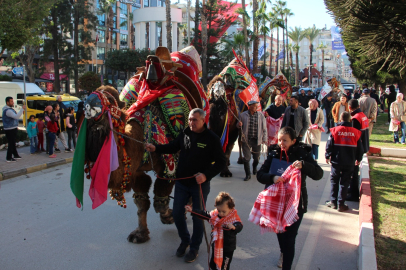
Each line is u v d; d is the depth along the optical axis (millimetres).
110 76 54719
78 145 3963
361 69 22484
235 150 12734
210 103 7184
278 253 4680
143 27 53031
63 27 42406
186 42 52625
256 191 7445
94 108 3854
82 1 42781
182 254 4527
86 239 5129
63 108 12094
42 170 9695
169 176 4832
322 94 20203
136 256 4582
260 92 13766
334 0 7508
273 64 94562
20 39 13672
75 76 42938
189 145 4305
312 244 4930
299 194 3730
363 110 11406
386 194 6727
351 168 6094
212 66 44719
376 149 10734
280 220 3863
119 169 4145
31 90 21578
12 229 5508
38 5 14141
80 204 4008
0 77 27453
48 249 4801
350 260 4461
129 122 4559
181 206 4367
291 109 8281
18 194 7395
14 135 10305
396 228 5109
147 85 4934
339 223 5703
